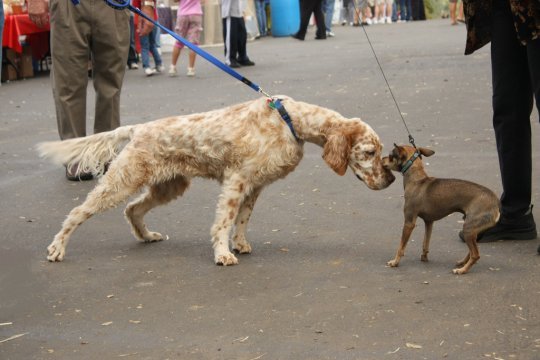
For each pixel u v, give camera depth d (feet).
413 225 20.59
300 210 26.71
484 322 16.96
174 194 23.94
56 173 33.35
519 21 20.48
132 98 52.37
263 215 26.35
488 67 56.75
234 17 65.46
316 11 92.84
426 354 15.56
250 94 51.52
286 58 72.49
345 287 19.45
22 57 67.97
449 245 22.36
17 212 27.73
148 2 43.50
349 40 89.56
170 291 19.71
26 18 64.23
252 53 79.66
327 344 16.21
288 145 21.83
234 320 17.69
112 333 17.24
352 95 48.65
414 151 20.79
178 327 17.43
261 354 15.87
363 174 21.47
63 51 31.68
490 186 28.07
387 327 16.93
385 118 41.16
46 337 17.15
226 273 20.94
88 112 47.96
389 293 18.89
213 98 50.70
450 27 102.73
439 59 63.41
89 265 22.00
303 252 22.45
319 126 21.63
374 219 25.31
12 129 43.32
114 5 25.29
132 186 22.50
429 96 46.68
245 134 21.79
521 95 21.83
